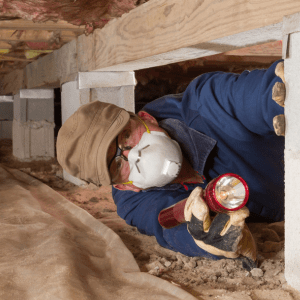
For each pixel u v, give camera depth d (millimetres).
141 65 3490
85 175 2195
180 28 2463
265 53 5367
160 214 2133
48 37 4227
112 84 4160
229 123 2160
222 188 1645
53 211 3219
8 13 3164
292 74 1599
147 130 2184
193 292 1724
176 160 2084
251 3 1837
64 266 1868
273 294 1661
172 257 2199
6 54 5352
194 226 1721
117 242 2275
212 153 2375
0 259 2035
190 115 2447
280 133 1684
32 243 2307
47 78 5301
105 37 3598
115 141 2131
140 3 2932
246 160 2303
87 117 2170
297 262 1667
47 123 6434
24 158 6352
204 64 6020
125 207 2541
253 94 1940
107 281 1852
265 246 2230
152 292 1700
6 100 7852
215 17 2115
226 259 2076
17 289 1704
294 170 1635
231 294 1668
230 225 1665
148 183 2092
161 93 6504
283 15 1637
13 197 3574
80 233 2568
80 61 4160
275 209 2486
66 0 2873
